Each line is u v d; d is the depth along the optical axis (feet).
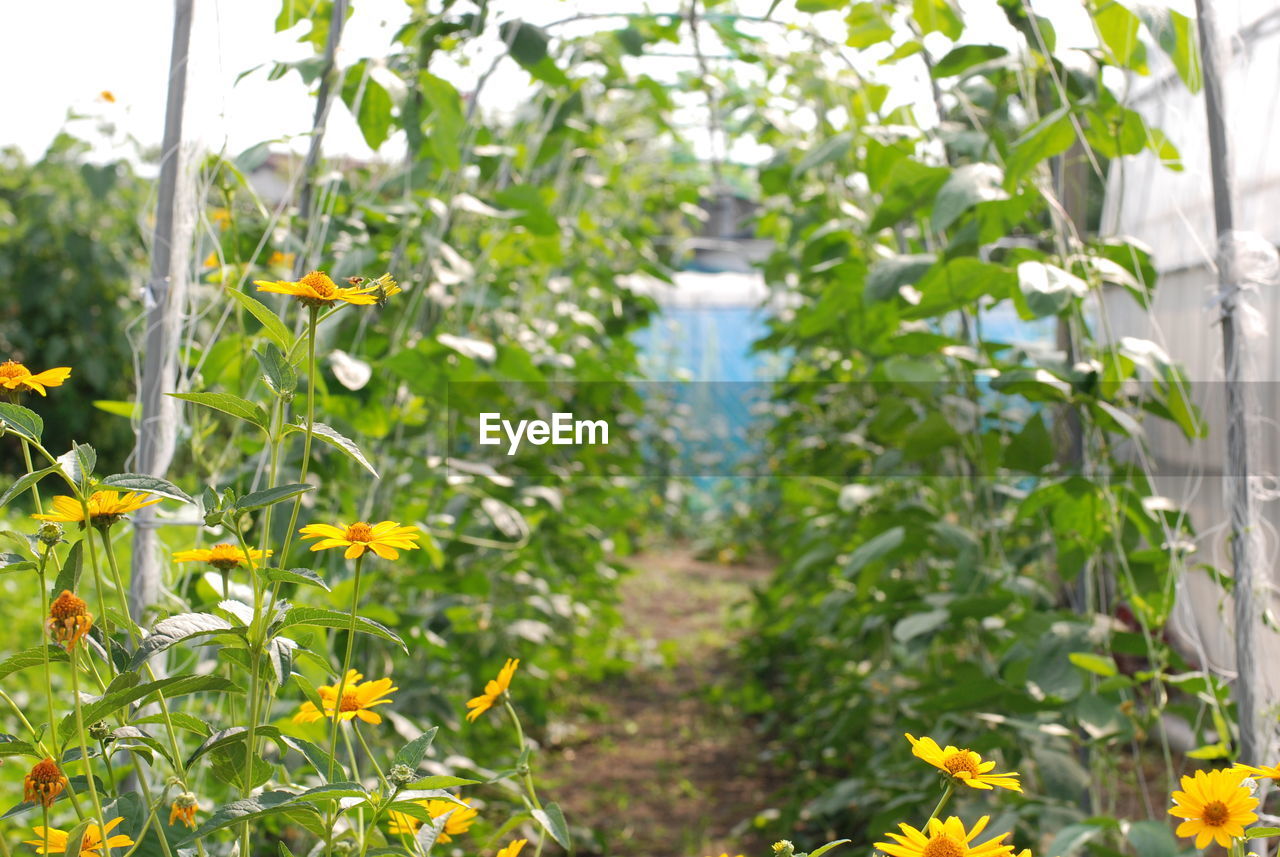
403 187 7.81
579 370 12.96
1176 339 7.94
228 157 5.63
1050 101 7.00
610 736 13.32
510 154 8.98
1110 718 5.58
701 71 11.94
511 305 10.76
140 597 5.04
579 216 12.51
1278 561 6.37
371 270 6.54
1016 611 7.13
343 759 6.59
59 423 21.16
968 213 6.81
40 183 21.74
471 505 8.61
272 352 3.04
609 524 14.01
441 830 3.57
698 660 16.89
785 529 15.33
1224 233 5.11
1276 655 5.84
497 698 3.82
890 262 6.70
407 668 8.58
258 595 2.90
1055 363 6.65
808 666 13.08
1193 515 7.50
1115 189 7.95
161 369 5.16
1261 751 4.88
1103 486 6.08
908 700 8.46
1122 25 5.76
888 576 9.22
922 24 7.22
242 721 4.75
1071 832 5.04
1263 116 6.44
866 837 9.39
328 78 6.13
